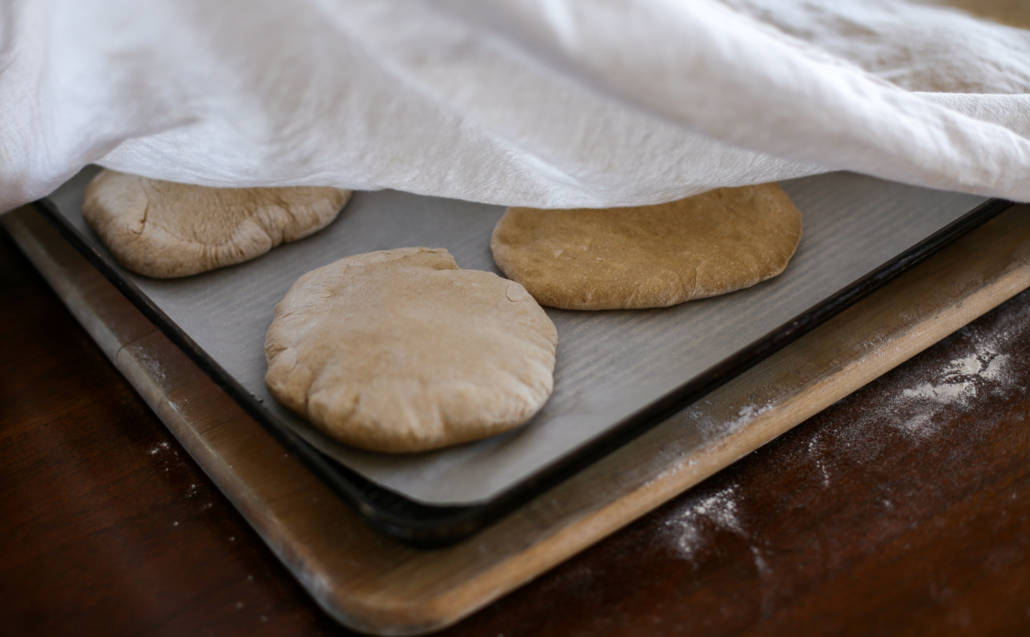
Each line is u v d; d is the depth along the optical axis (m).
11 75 0.71
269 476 0.71
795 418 0.73
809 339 0.75
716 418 0.72
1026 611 0.66
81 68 0.66
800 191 0.84
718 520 0.70
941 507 0.70
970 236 0.81
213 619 0.68
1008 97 0.74
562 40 0.62
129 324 0.79
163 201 0.82
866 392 0.75
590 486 0.69
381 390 0.69
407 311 0.73
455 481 0.68
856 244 0.80
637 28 0.63
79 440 0.75
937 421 0.73
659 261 0.78
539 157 0.70
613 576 0.68
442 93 0.66
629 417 0.68
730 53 0.64
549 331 0.74
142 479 0.73
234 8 0.64
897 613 0.66
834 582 0.67
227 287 0.80
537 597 0.68
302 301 0.75
